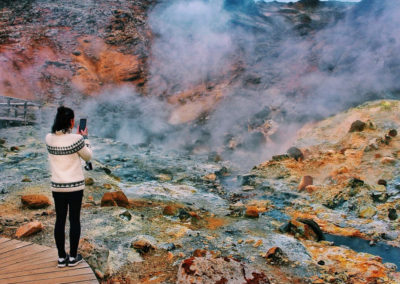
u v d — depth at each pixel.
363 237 5.31
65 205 2.99
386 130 9.84
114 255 4.07
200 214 6.20
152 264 3.96
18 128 13.94
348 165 8.37
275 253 4.16
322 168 8.79
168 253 4.22
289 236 5.14
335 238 5.29
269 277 3.72
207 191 8.37
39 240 4.21
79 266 3.09
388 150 8.68
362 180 7.10
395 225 5.61
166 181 9.05
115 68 26.34
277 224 5.77
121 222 5.11
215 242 4.71
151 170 10.04
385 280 3.75
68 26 28.97
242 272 3.26
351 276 3.85
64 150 2.89
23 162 8.79
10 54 24.38
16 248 3.42
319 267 4.05
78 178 2.96
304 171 8.98
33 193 6.21
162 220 5.53
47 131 13.73
